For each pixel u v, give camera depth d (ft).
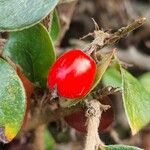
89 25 0.57
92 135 0.29
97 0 0.57
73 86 0.27
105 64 0.29
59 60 0.27
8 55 0.33
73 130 0.49
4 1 0.29
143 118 0.31
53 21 0.37
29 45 0.33
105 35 0.30
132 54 0.57
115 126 0.53
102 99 0.34
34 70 0.33
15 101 0.29
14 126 0.28
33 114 0.38
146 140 0.51
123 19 0.57
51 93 0.27
